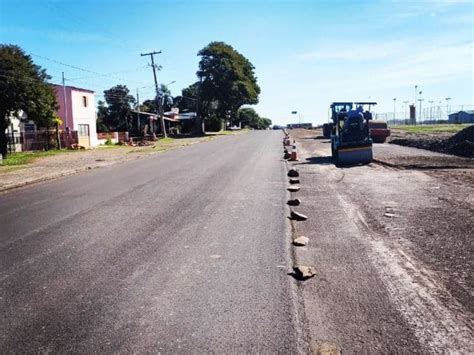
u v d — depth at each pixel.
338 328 3.79
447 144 21.75
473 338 3.60
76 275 5.25
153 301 4.43
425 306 4.19
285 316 4.03
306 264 5.44
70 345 3.61
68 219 8.44
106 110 75.00
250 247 6.20
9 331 3.89
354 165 16.86
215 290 4.67
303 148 27.19
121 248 6.32
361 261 5.50
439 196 9.76
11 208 10.09
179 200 10.04
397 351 3.42
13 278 5.24
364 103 18.59
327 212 8.40
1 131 30.41
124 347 3.56
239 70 65.38
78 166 20.27
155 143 43.16
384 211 8.35
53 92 33.84
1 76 29.73
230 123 91.25
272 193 10.66
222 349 3.49
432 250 5.87
